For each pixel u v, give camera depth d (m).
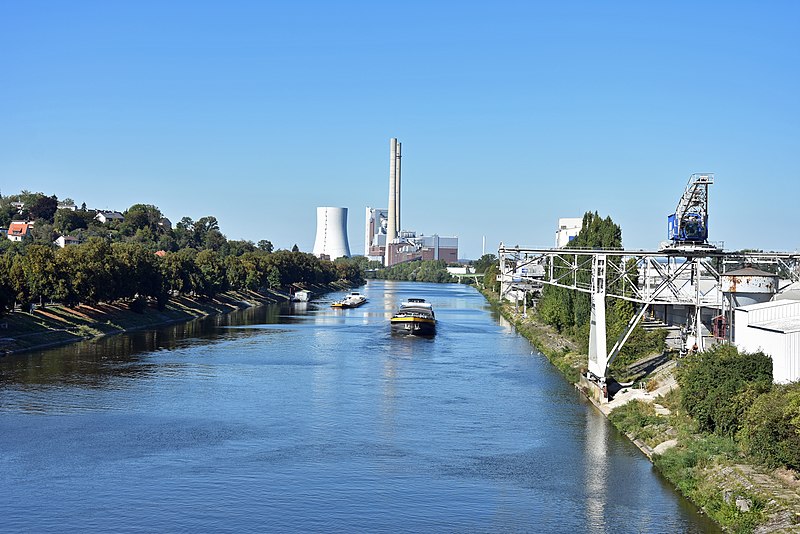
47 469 68.25
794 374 68.69
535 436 81.12
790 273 106.25
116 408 90.62
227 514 59.06
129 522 57.28
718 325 99.31
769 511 53.88
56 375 109.44
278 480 66.62
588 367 108.38
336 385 108.19
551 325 175.00
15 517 57.91
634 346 109.50
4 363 118.44
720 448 66.75
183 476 67.19
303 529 56.62
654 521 57.75
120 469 68.69
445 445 77.69
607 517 58.72
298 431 82.25
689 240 94.94
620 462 72.00
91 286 159.25
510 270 117.50
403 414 90.50
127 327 172.50
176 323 193.62
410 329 175.62
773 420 60.16
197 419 86.50
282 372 118.12
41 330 145.38
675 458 68.00
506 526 57.34
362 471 69.31
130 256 185.38
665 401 87.81
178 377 111.19
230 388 104.00
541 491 64.44
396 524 57.75
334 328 189.75
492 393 103.94
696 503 60.62
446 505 61.44
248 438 79.19
